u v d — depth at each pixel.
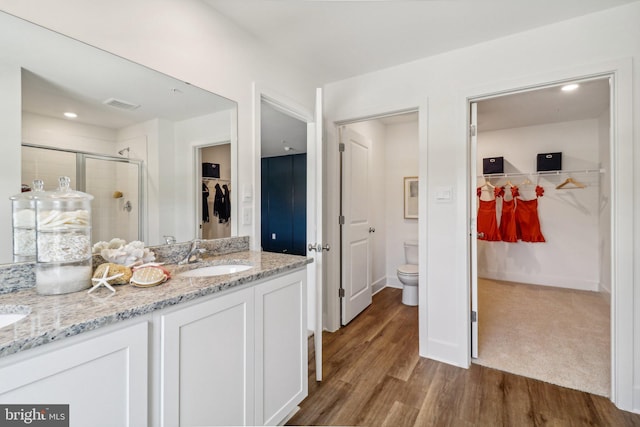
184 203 1.61
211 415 1.13
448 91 2.15
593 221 3.80
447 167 2.14
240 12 1.73
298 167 5.30
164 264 1.52
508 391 1.80
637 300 1.60
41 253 0.99
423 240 2.23
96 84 1.25
